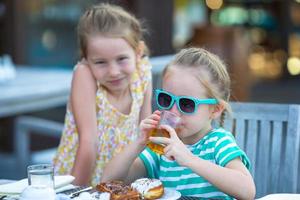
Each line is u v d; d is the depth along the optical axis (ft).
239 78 21.29
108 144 7.61
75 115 7.45
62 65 21.74
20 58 20.58
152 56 21.65
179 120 5.85
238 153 5.92
